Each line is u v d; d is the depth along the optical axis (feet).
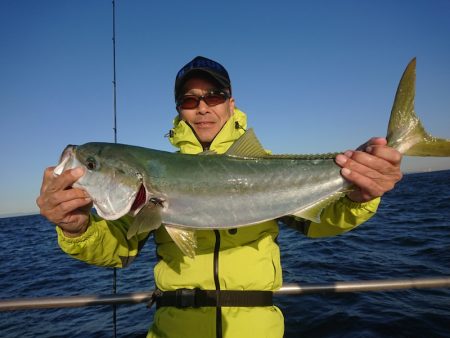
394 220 13.21
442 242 8.22
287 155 2.56
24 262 12.58
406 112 2.32
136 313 5.22
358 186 2.19
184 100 2.95
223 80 2.97
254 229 2.50
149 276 7.80
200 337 2.22
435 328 3.83
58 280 8.75
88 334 4.67
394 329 3.85
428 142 2.30
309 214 2.44
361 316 4.19
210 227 2.37
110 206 2.33
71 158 2.35
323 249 8.31
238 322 2.22
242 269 2.34
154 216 2.35
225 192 2.43
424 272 5.98
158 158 2.49
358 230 11.14
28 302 2.92
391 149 2.08
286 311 4.52
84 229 2.22
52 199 1.99
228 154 2.58
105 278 8.23
